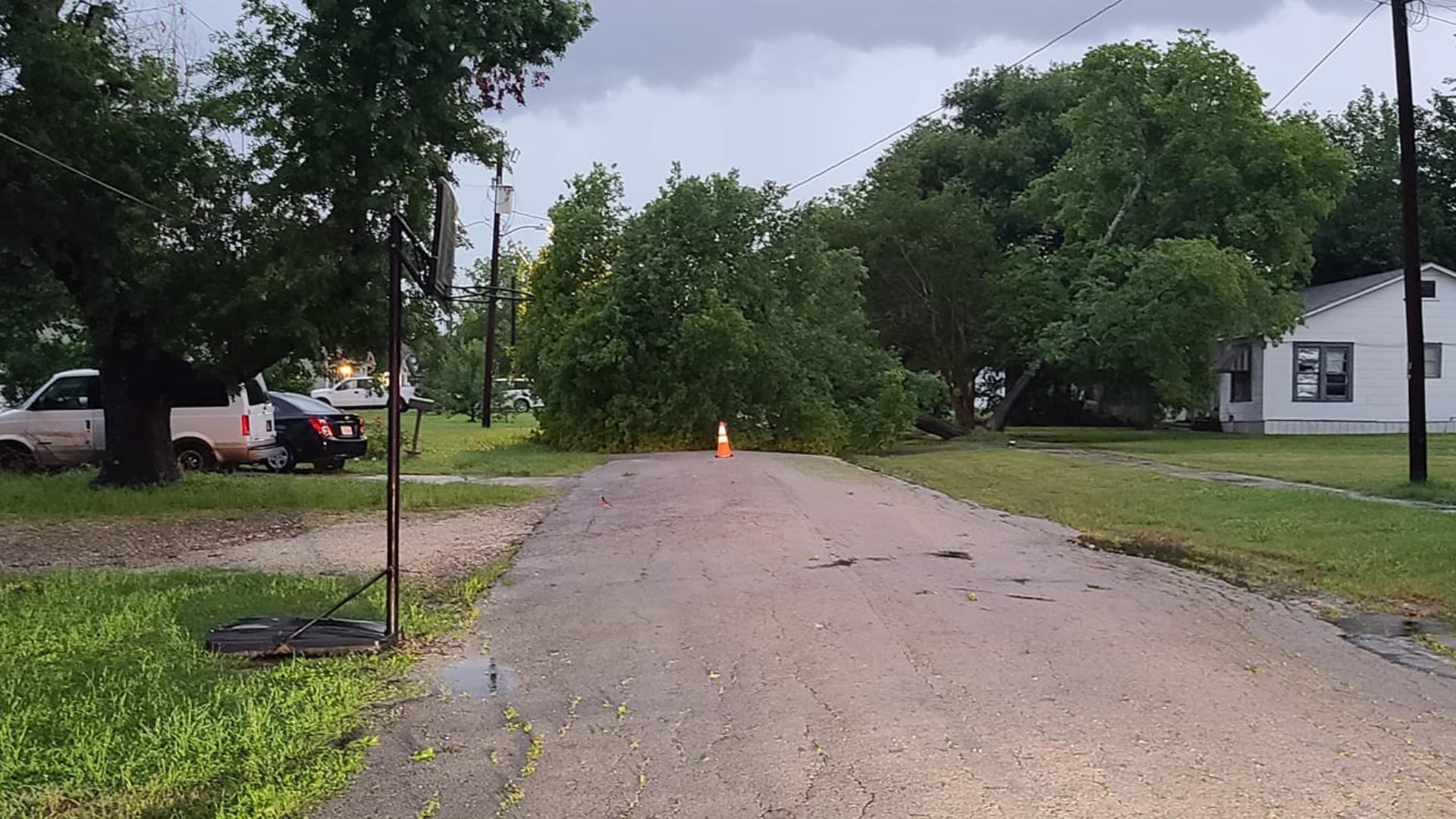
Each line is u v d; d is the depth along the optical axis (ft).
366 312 49.34
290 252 46.32
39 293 50.80
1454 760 16.87
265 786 15.33
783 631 24.45
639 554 34.73
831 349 90.12
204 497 47.73
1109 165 115.34
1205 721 18.42
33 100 44.24
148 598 26.61
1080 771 16.01
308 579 30.17
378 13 44.68
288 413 67.82
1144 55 114.62
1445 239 148.56
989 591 29.07
